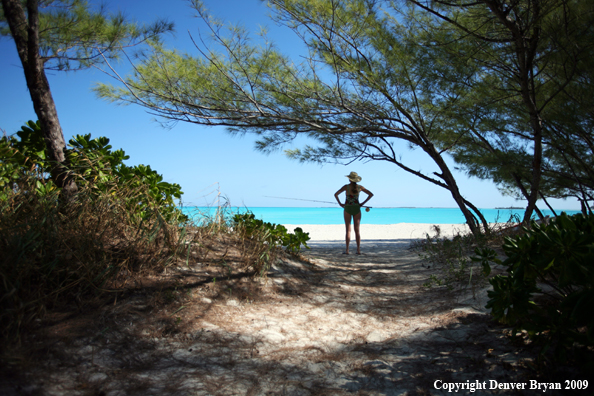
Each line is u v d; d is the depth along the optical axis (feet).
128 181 13.82
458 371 6.72
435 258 19.07
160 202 14.78
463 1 16.80
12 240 7.86
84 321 7.56
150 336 7.68
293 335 8.81
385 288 14.12
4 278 6.93
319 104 21.25
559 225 7.11
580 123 19.38
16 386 5.31
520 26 15.94
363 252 24.62
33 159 13.30
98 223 10.89
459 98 21.34
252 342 8.09
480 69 20.31
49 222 9.29
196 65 19.03
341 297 12.55
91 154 13.33
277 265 14.29
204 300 9.86
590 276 5.83
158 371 6.48
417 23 20.54
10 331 6.55
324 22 17.83
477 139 25.79
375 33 19.44
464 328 8.90
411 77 20.98
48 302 7.79
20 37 12.48
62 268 8.53
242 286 11.44
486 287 12.06
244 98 19.70
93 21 14.70
